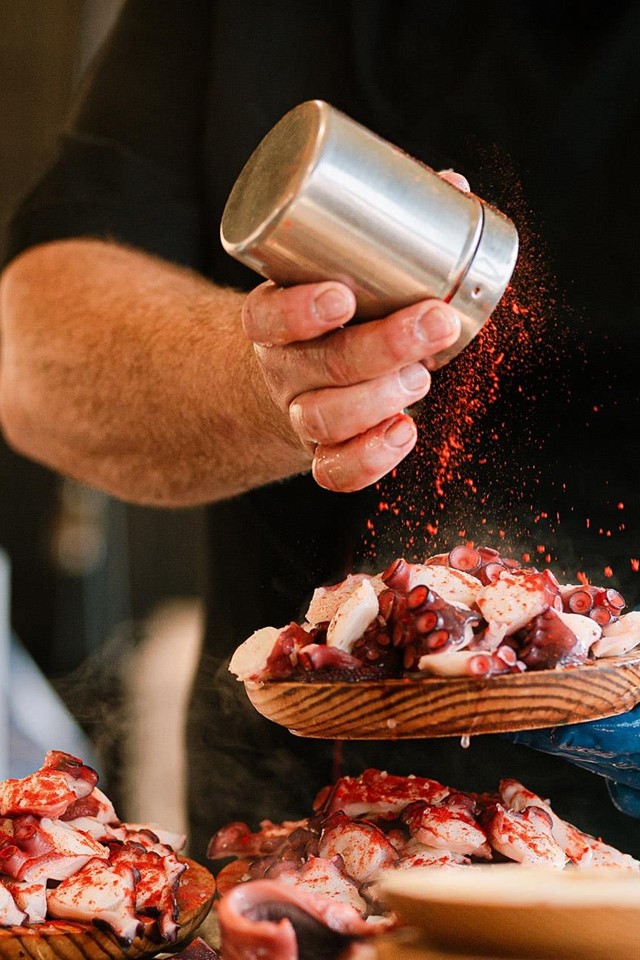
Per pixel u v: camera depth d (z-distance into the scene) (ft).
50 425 3.60
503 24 3.53
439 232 2.18
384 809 2.55
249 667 2.38
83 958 2.30
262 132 3.78
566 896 1.88
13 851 2.36
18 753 4.79
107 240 3.82
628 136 3.41
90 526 6.97
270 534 3.63
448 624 2.26
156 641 6.04
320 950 2.06
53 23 6.82
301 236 2.14
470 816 2.46
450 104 3.58
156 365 3.31
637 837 3.29
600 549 3.36
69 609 6.95
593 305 3.35
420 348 2.20
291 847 2.52
